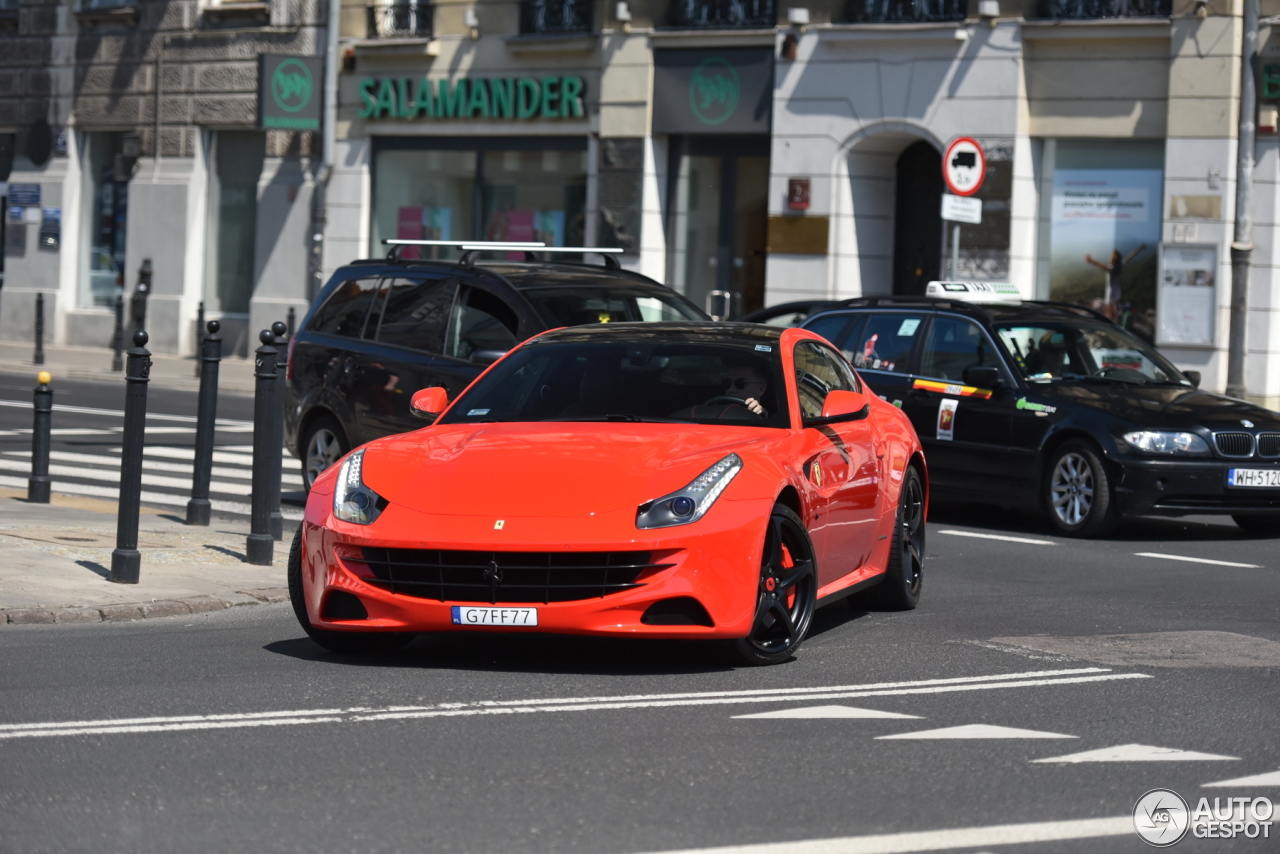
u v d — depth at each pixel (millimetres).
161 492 24969
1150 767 9734
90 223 59094
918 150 44125
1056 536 22703
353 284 23156
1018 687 12109
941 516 24906
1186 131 38906
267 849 7766
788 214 43750
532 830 8109
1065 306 25891
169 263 56344
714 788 8984
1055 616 15789
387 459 12945
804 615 13062
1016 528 23609
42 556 17297
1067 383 23547
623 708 11047
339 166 51625
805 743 10109
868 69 42531
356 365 22375
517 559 11797
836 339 25719
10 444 30844
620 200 46156
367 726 10391
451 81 49312
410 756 9617
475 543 11812
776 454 13000
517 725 10477
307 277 53000
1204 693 12039
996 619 15539
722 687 11852
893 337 25094
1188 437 22141
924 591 17453
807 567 12992
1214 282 38781
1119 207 40344
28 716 10578
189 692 11414
